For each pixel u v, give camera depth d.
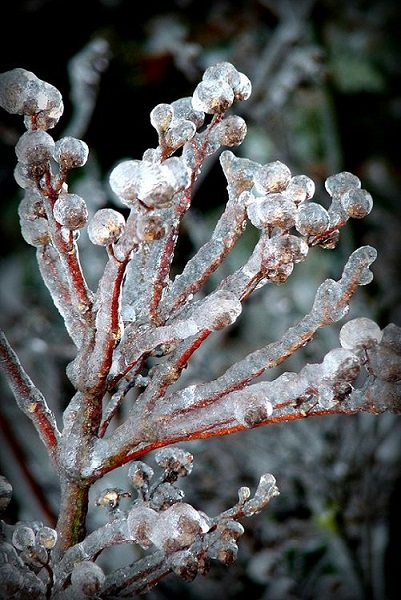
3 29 1.11
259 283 0.50
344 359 0.46
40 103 0.48
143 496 0.51
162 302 0.50
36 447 1.00
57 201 0.48
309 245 0.49
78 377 0.50
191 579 0.49
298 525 0.95
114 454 0.50
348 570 0.94
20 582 0.48
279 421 0.49
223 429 0.49
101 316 0.48
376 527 0.99
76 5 1.14
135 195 0.45
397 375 0.46
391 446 1.02
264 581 0.91
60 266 0.51
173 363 0.50
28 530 0.49
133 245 0.46
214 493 0.94
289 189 0.48
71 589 0.48
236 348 1.17
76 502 0.51
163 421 0.49
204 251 0.50
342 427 0.96
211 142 0.49
